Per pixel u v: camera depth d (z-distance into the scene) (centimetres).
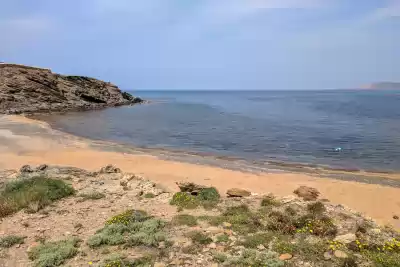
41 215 952
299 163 2261
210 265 641
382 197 1436
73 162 2069
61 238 785
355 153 2605
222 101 11762
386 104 9144
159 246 726
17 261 666
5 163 1942
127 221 875
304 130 3909
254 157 2470
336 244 710
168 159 2306
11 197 1064
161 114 6028
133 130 3897
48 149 2469
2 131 3212
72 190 1212
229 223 877
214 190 1252
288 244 718
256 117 5506
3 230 834
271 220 883
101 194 1194
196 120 5041
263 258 648
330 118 5319
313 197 1374
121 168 1939
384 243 734
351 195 1468
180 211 1017
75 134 3409
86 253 698
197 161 2270
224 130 3928
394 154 2555
